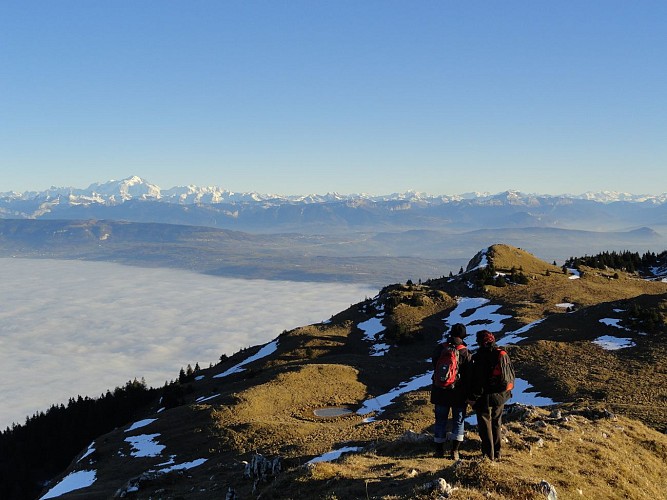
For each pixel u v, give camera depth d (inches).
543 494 554.6
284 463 1229.1
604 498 630.5
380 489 607.5
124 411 5059.1
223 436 2536.9
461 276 6279.5
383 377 3713.1
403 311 5339.6
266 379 3590.1
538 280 5797.2
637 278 6594.5
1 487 4138.8
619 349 2837.1
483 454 658.2
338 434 2050.9
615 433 943.7
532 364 2760.8
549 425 906.7
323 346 4859.7
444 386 695.1
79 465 2758.4
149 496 1534.2
